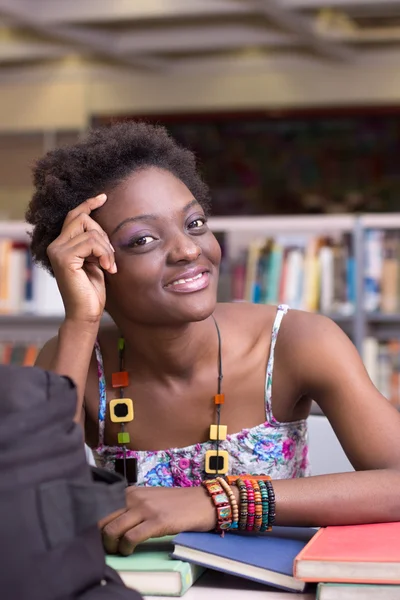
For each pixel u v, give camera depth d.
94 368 1.59
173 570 1.14
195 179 1.56
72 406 0.95
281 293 4.86
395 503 1.33
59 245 1.43
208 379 1.54
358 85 8.83
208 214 1.64
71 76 9.21
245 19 7.73
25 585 0.84
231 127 10.92
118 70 9.18
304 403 1.64
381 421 1.47
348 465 1.89
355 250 4.78
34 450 0.89
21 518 0.85
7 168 8.93
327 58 8.81
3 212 8.66
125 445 1.58
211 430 1.54
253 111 9.30
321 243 4.87
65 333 1.43
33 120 9.27
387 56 8.70
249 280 4.89
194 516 1.27
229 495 1.29
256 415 1.58
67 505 0.89
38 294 5.20
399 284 4.81
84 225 1.43
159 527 1.24
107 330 1.61
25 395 0.91
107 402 1.58
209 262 1.43
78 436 0.94
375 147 10.70
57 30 7.44
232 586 1.18
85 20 7.14
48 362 1.57
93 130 1.58
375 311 4.82
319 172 10.84
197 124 10.93
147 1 6.95
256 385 1.57
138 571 1.15
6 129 9.30
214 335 1.54
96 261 1.44
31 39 8.21
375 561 1.06
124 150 1.45
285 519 1.31
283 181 10.90
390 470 1.39
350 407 1.49
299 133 10.83
